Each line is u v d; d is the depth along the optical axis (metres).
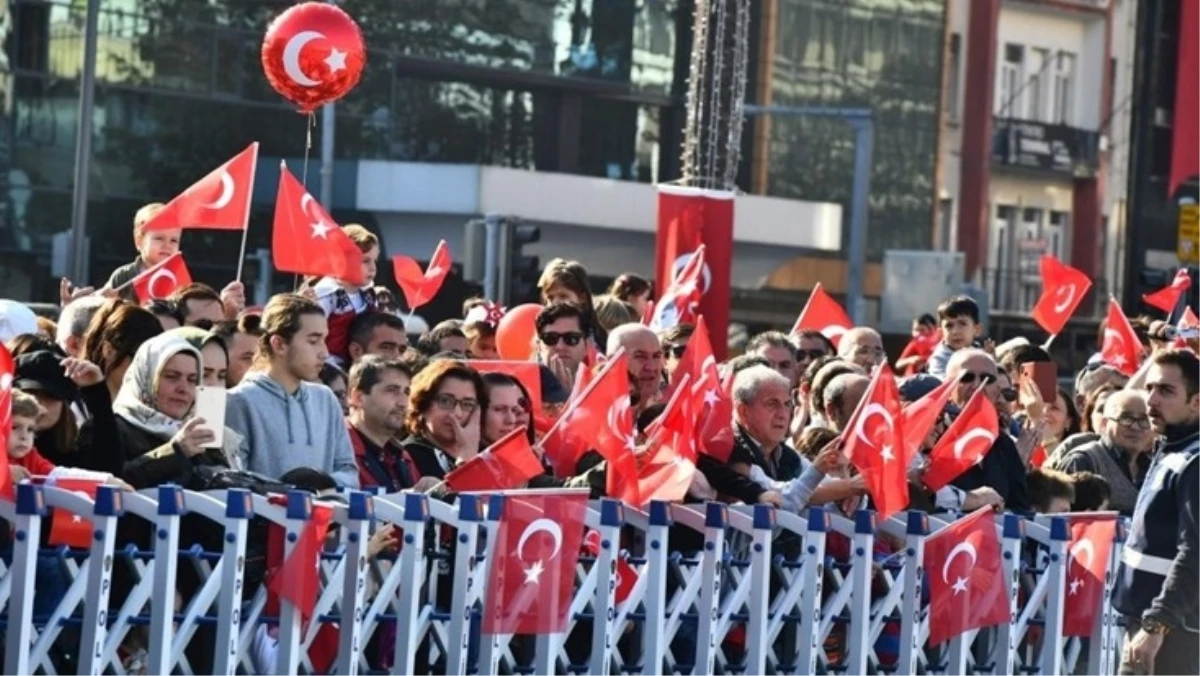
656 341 16.61
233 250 56.16
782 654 15.27
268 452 14.12
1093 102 81.38
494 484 14.06
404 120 60.62
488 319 20.02
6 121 54.34
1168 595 13.80
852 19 70.62
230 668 12.45
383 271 59.28
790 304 69.00
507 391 15.19
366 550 12.97
